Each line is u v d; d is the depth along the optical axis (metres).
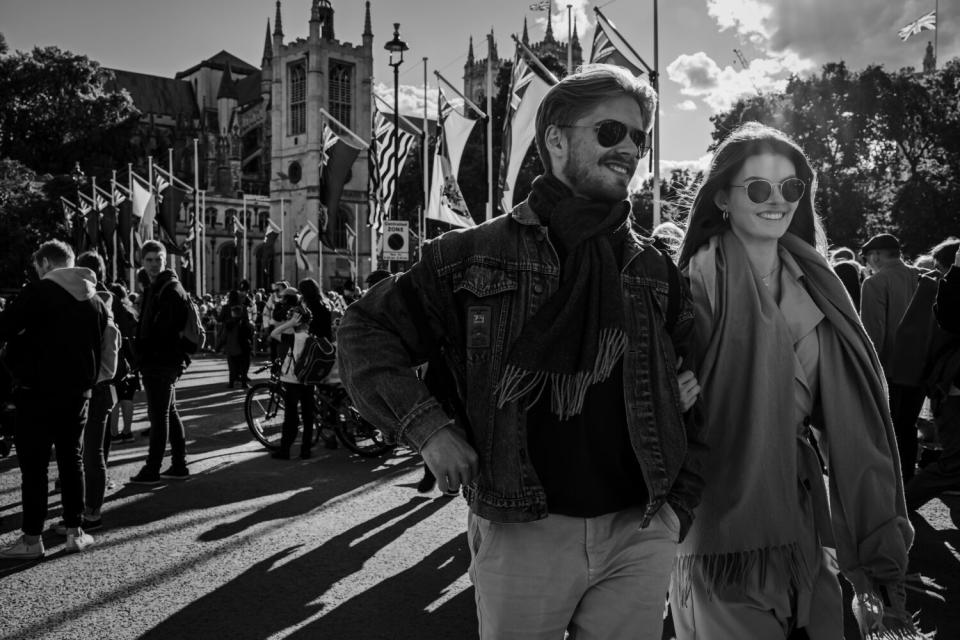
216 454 10.35
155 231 45.94
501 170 16.66
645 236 2.43
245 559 5.95
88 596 5.18
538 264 2.11
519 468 2.03
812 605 2.78
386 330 2.12
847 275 8.81
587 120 2.21
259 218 105.06
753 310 2.73
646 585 2.14
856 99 54.09
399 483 8.62
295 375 9.95
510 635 2.10
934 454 8.03
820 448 3.01
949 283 5.05
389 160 23.44
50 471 9.30
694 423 2.42
